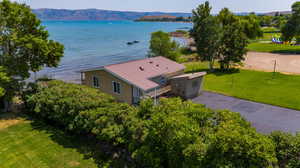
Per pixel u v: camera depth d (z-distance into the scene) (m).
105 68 21.67
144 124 10.86
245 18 78.06
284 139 8.59
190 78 23.03
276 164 8.08
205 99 23.41
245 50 36.19
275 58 47.06
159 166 9.83
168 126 9.11
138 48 76.06
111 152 13.00
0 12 18.81
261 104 21.53
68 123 14.89
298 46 63.94
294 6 58.62
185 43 92.75
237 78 31.81
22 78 20.36
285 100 22.12
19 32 19.59
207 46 35.88
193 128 9.05
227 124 8.98
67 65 47.09
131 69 22.77
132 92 20.83
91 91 16.47
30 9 20.70
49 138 15.05
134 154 10.34
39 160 12.52
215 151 8.28
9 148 13.80
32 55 20.78
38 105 16.88
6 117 18.88
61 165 12.02
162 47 40.41
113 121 12.38
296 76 31.42
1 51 19.75
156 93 22.45
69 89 16.73
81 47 76.56
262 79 30.72
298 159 7.96
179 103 11.21
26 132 15.97
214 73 35.66
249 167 7.62
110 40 101.88
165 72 24.23
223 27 36.72
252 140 7.75
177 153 9.20
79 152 13.27
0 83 17.86
